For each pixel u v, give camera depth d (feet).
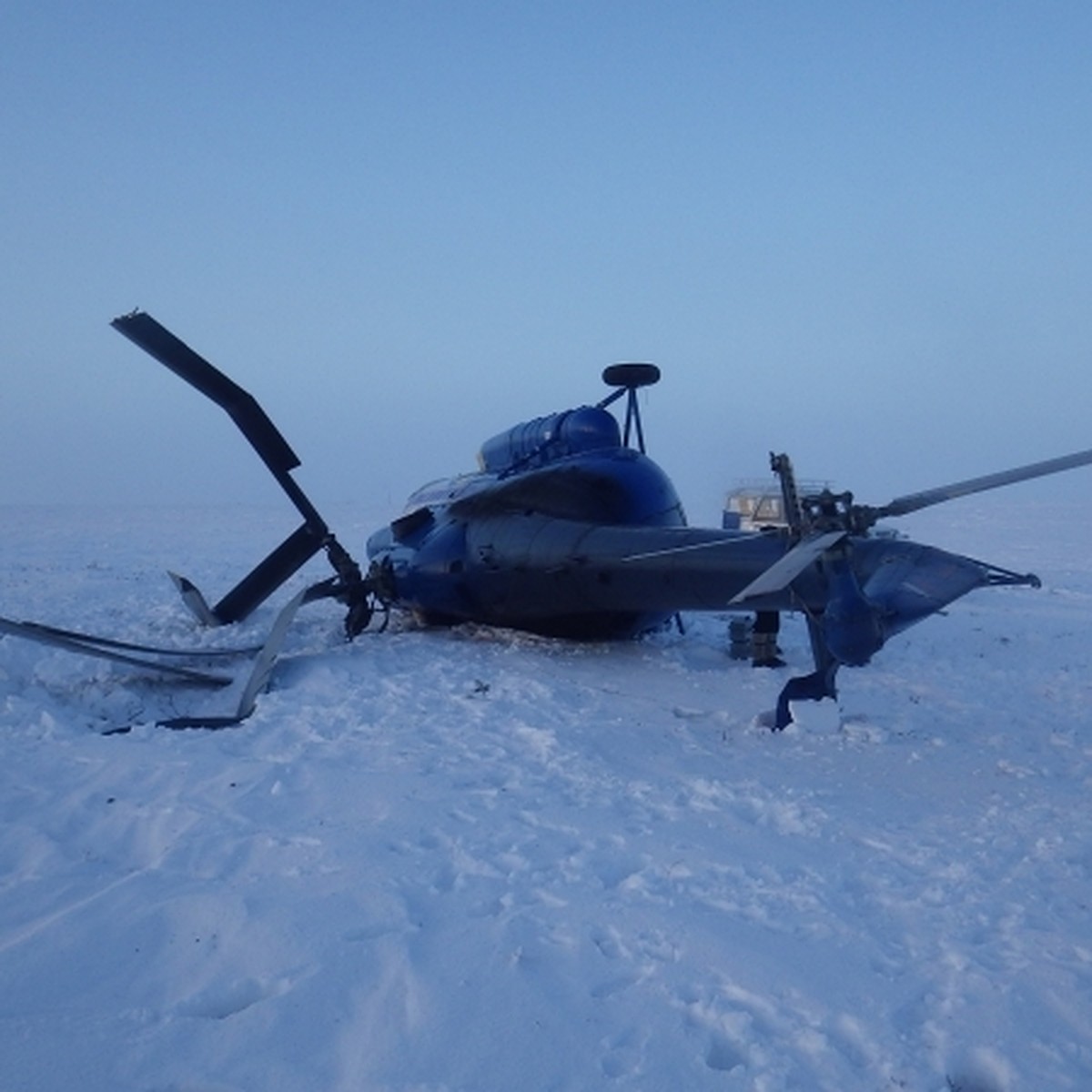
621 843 18.67
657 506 40.09
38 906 16.35
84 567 85.15
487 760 24.11
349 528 152.76
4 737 26.48
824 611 26.53
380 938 14.79
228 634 46.11
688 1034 12.58
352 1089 11.62
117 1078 11.76
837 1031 12.67
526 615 39.75
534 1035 12.57
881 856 18.07
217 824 19.63
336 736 26.37
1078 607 57.47
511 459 47.06
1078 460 20.48
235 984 13.80
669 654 38.68
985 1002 13.11
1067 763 24.26
